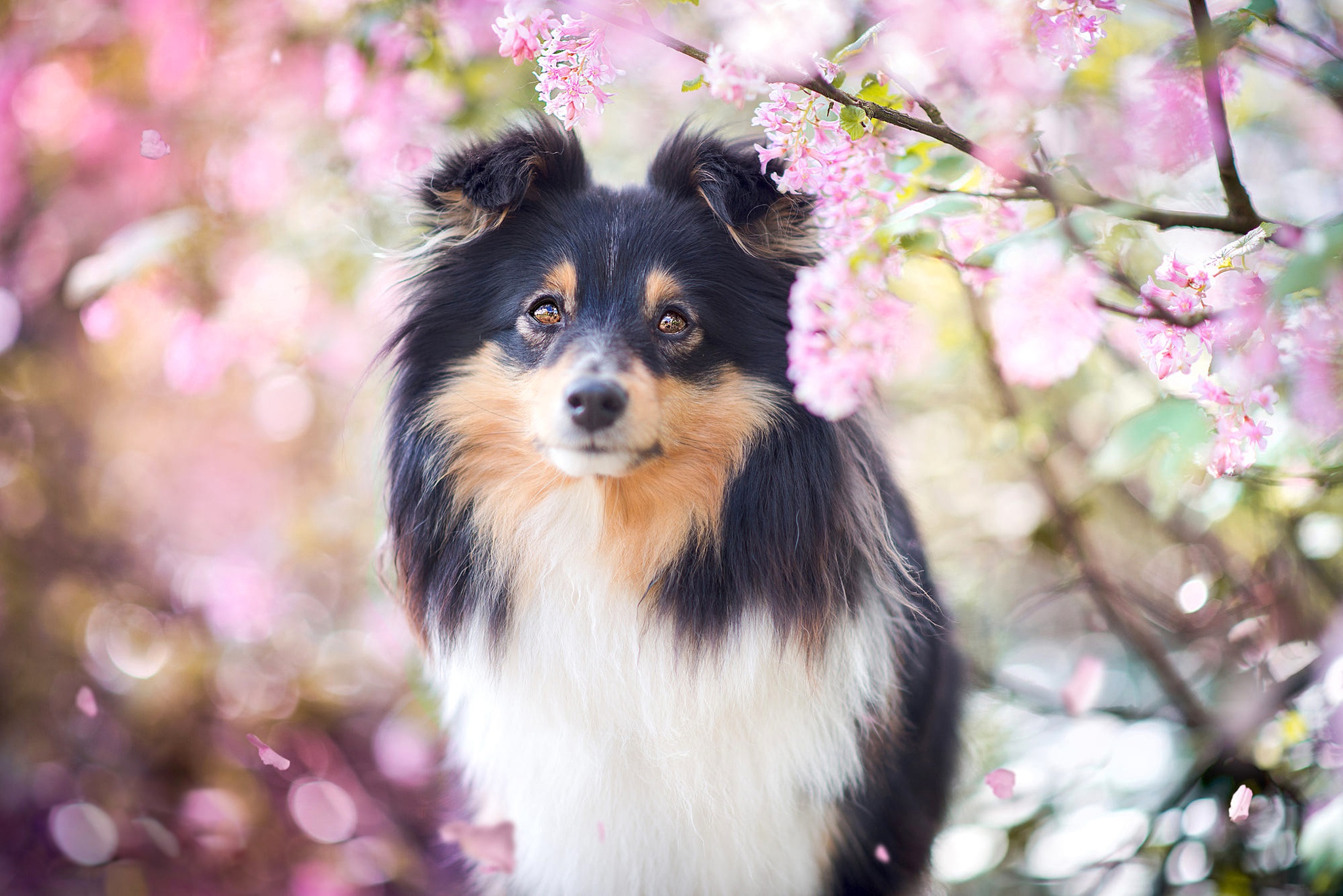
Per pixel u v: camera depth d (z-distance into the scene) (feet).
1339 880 8.29
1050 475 12.31
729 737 8.57
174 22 11.97
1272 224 6.61
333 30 11.83
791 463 8.71
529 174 8.66
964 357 12.53
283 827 12.41
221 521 15.84
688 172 9.07
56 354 14.29
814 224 8.32
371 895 11.80
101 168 13.60
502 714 8.90
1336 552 9.81
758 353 8.84
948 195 7.25
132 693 12.98
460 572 9.09
